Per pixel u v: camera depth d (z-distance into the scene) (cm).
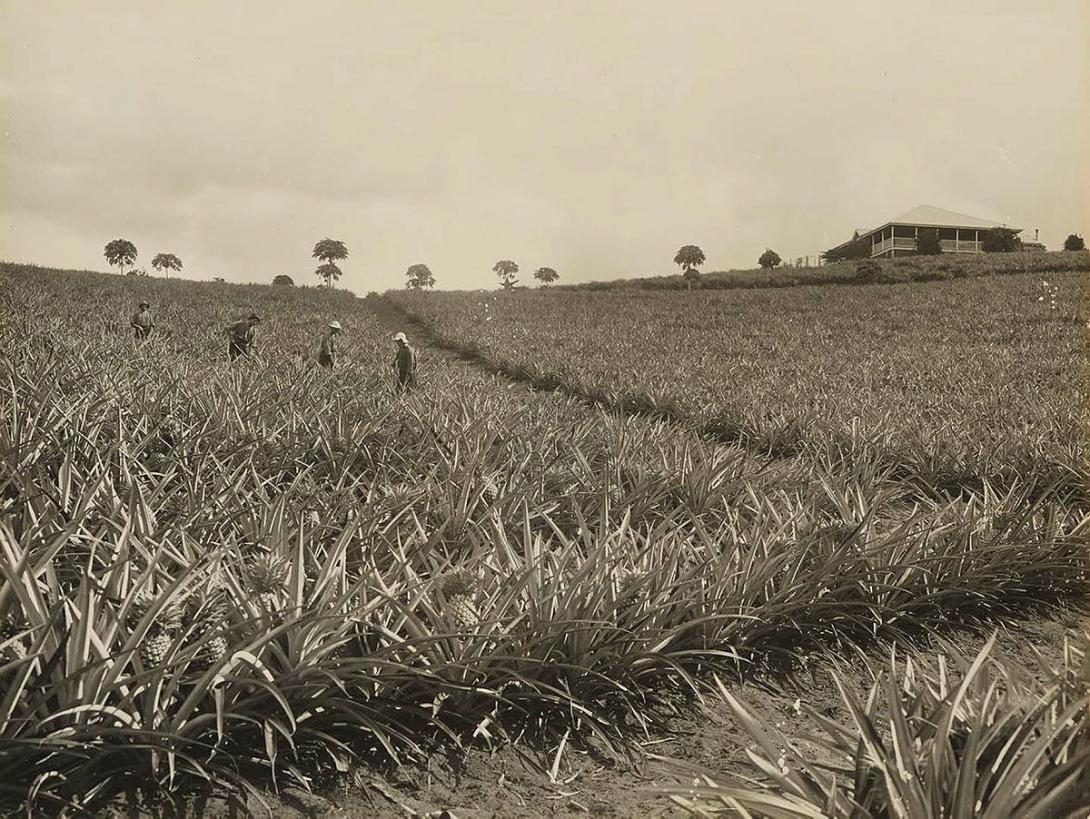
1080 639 491
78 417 602
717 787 234
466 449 732
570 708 365
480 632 350
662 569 425
